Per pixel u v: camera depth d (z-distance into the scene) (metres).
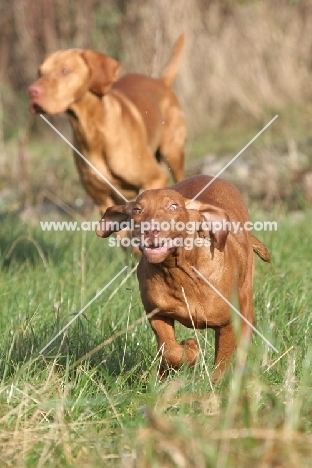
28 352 8.20
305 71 29.19
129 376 7.68
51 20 29.81
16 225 15.34
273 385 7.21
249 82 28.53
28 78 30.14
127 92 13.95
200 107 28.25
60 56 12.99
